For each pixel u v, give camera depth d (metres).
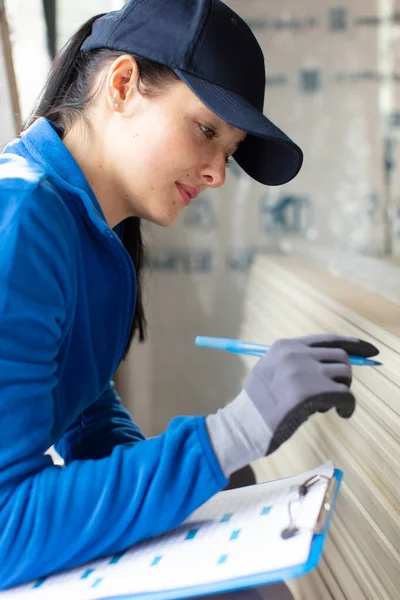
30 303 0.94
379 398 1.29
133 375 2.73
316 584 1.50
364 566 1.29
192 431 0.96
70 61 1.21
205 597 1.03
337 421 1.49
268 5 2.57
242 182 2.67
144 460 0.95
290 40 2.59
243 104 1.04
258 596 1.05
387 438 1.22
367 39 2.59
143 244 1.50
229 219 2.69
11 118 1.81
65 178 1.10
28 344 0.94
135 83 1.07
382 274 2.09
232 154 1.24
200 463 0.94
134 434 1.42
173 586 0.87
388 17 2.57
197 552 0.93
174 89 1.05
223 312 2.74
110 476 0.94
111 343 1.23
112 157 1.13
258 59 1.11
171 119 1.06
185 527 1.03
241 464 0.94
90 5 2.39
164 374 2.76
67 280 1.01
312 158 2.66
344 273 2.16
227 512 1.04
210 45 1.04
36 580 0.97
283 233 2.70
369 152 2.65
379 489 1.25
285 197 2.68
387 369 1.26
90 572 0.96
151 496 0.93
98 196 1.17
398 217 2.68
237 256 2.71
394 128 2.64
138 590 0.88
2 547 0.93
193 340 2.75
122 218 1.22
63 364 1.10
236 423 0.94
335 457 1.49
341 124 2.64
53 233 0.99
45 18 2.20
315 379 0.92
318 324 1.69
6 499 0.93
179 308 2.73
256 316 2.39
